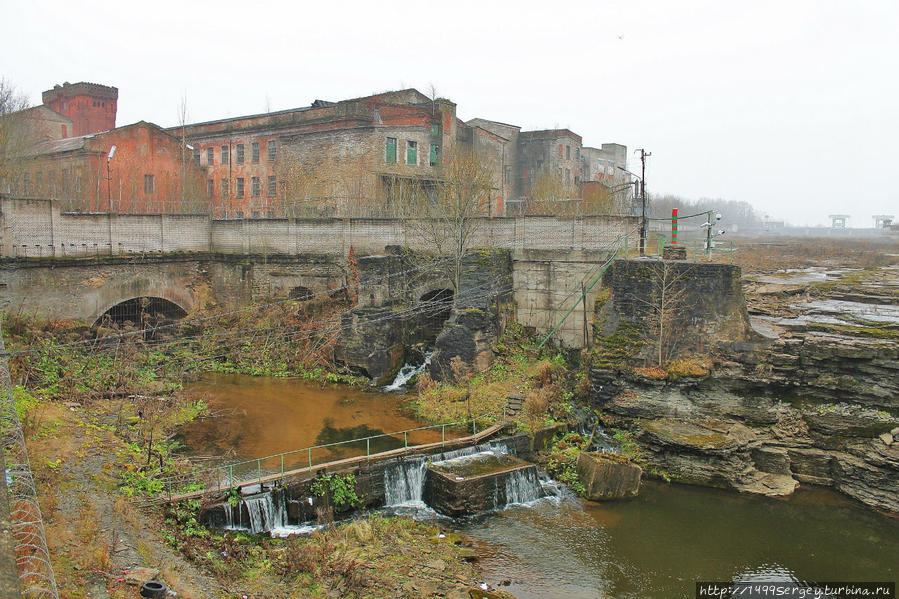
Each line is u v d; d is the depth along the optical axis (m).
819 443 25.61
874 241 103.31
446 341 32.75
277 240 41.53
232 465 22.70
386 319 34.19
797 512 23.17
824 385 25.70
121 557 14.91
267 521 20.58
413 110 52.38
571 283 34.91
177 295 40.53
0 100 47.41
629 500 23.83
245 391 32.91
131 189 49.34
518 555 19.84
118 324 37.84
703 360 27.33
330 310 38.59
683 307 27.67
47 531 15.05
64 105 73.12
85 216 35.62
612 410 27.97
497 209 58.56
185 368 35.25
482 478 22.48
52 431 22.58
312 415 29.31
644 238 33.06
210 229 42.88
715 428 25.95
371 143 48.31
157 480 20.25
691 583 18.73
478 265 33.62
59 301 34.28
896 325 27.95
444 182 40.88
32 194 42.03
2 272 31.64
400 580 17.69
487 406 28.89
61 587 12.74
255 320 39.34
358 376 34.47
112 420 25.33
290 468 23.16
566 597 17.75
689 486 25.08
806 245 88.50
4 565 10.91
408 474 23.39
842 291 39.88
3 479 13.72
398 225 39.03
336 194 50.06
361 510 22.33
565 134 69.88
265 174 56.06
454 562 19.08
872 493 23.80
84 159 50.94
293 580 16.91
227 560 17.42
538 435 26.53
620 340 28.64
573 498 23.88
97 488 18.73
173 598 13.39
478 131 59.72
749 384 26.66
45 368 29.31
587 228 34.97
